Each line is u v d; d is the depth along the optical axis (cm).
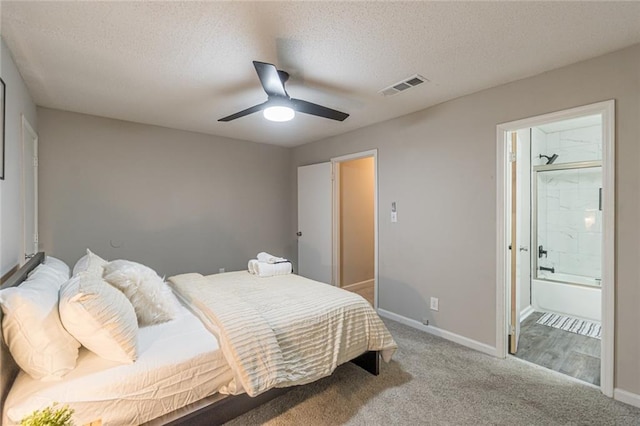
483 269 265
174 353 148
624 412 184
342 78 236
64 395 121
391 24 167
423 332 308
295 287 254
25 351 122
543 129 409
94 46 187
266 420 177
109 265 199
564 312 363
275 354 164
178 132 385
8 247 180
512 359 253
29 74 223
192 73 226
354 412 185
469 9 154
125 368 136
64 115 307
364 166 501
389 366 239
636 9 154
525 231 363
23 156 225
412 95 273
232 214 438
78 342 139
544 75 227
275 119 230
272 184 484
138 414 134
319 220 452
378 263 360
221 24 166
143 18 160
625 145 192
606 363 200
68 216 310
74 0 144
